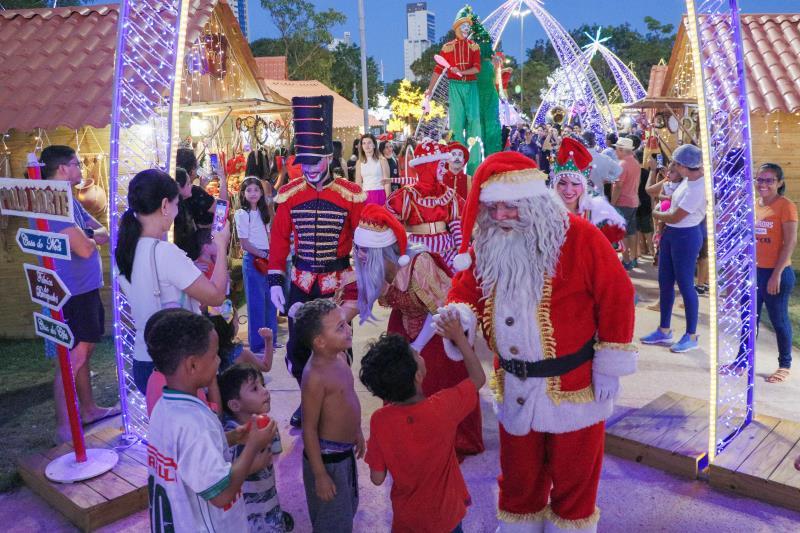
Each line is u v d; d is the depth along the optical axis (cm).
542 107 2352
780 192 548
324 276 439
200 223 511
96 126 731
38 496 414
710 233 390
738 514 367
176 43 427
